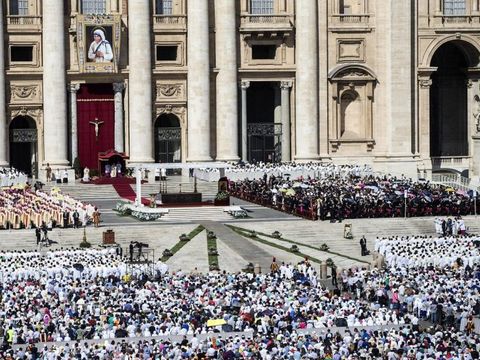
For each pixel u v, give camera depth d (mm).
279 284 77688
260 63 141625
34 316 68438
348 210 110750
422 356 59031
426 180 136000
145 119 138250
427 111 143250
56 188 123375
